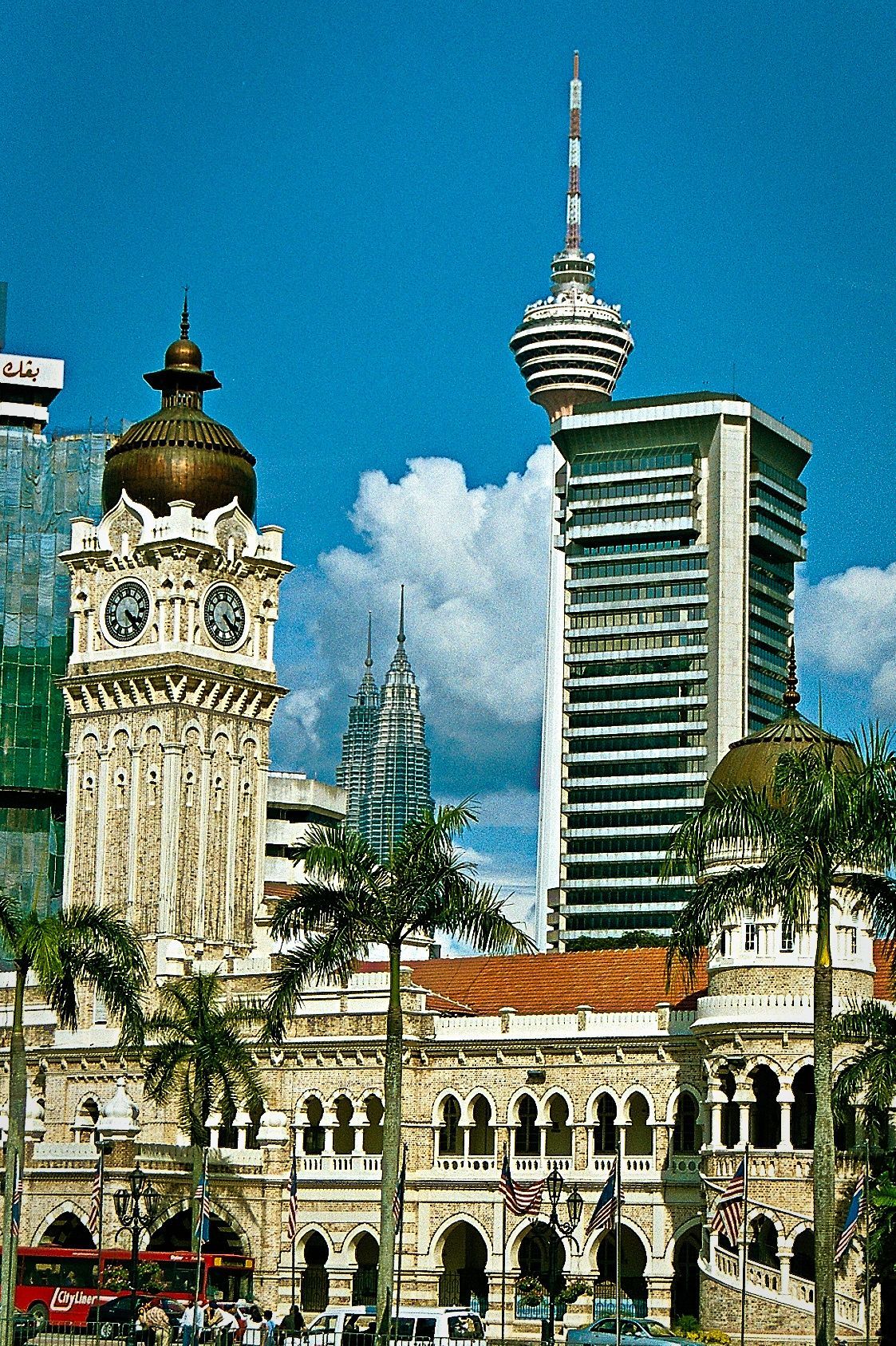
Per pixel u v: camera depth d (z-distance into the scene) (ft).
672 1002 481.46
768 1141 432.66
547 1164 471.62
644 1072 463.01
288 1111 505.66
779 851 301.43
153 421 566.77
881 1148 399.24
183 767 543.80
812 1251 422.41
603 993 496.23
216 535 556.92
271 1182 497.05
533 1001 504.43
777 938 422.41
